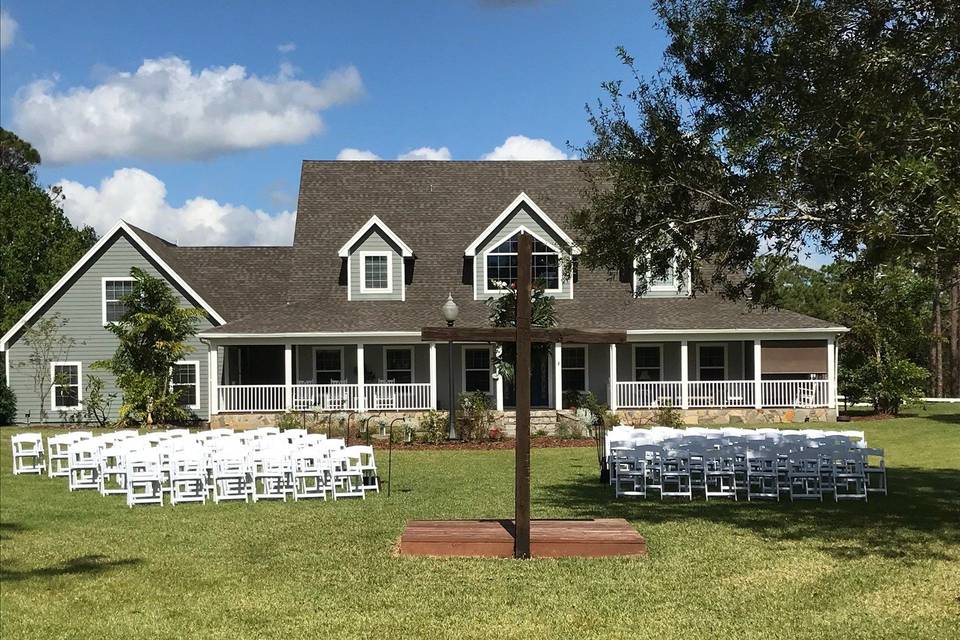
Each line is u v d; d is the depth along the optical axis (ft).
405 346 104.32
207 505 49.57
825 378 102.83
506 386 104.17
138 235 107.14
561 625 26.48
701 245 41.93
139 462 50.98
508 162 123.34
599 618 27.04
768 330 96.53
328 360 105.09
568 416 90.33
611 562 33.83
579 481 58.70
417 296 106.42
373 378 104.06
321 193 118.83
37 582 31.91
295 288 107.86
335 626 26.61
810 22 36.96
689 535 38.96
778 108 38.11
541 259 104.88
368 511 46.26
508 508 46.88
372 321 99.91
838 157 36.11
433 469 65.82
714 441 56.13
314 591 30.30
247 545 37.78
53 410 105.91
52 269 163.02
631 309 102.27
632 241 42.06
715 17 39.73
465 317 102.12
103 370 106.42
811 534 39.19
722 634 25.49
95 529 42.04
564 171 121.60
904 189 31.76
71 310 106.73
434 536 35.47
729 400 98.99
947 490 53.11
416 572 32.50
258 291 112.98
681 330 96.48
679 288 43.21
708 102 41.11
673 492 52.75
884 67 35.53
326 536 39.42
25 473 65.41
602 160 42.70
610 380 97.60
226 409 97.66
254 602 29.14
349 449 53.72
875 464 66.18
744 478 57.36
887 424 94.73
